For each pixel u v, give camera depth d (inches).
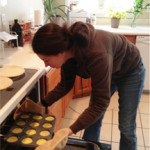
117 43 40.0
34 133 37.1
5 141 35.0
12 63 55.0
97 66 33.7
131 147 55.1
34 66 53.1
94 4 125.9
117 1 123.6
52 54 32.1
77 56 34.9
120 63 42.9
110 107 96.7
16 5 76.8
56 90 47.2
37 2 98.2
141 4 112.0
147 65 103.9
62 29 32.7
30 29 76.6
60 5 111.7
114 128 82.1
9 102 35.6
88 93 107.0
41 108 42.3
